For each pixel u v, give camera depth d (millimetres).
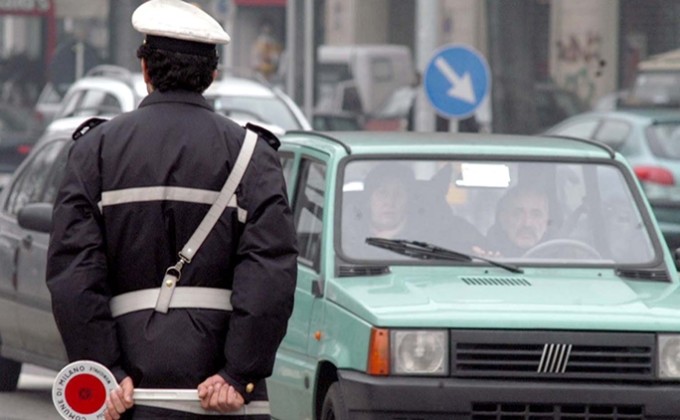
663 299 18297
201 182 11523
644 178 46781
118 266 11570
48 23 111500
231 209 11531
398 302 17594
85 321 11320
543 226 19969
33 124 79812
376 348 17062
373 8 102562
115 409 11305
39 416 25812
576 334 17250
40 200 27094
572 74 91938
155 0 11914
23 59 111750
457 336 17094
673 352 17375
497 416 17078
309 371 18891
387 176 20016
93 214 11531
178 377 11398
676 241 36750
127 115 11734
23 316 26781
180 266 11484
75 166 11617
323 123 74375
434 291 18016
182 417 11375
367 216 19656
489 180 20141
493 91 66000
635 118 48938
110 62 79875
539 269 19375
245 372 11320
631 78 91562
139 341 11438
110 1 79875
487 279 18703
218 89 42500
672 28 91000
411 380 17000
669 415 17281
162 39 11742
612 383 17297
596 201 20297
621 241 19953
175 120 11648
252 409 11578
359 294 18031
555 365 17219
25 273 26594
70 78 66250
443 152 20391
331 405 18031
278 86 99188
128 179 11523
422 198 19906
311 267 19719
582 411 17203
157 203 11484
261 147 11703
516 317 17203
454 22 94438
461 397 16969
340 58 89812
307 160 21281
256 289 11320
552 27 92250
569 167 20484
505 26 65812
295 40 75688
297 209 21031
